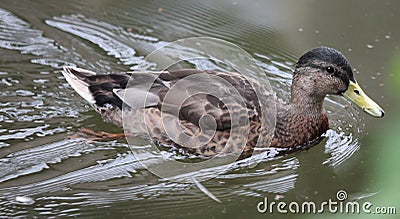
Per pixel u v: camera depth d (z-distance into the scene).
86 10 14.73
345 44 14.25
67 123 11.48
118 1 15.19
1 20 14.04
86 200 9.78
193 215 9.55
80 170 10.45
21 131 11.16
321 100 11.66
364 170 10.88
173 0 15.51
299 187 10.41
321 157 11.36
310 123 11.65
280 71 13.52
